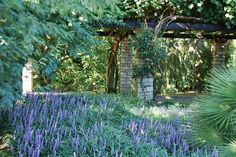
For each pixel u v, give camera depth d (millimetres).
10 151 3689
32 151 3570
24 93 5898
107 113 4977
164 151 3723
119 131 4230
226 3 8305
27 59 4133
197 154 3527
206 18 8641
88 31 6695
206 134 3453
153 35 8703
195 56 15594
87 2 3311
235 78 3277
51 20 5043
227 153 2848
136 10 8180
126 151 3695
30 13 3633
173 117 5539
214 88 3361
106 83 11203
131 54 10320
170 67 14938
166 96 13445
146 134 4102
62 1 3324
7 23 3342
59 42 5215
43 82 8008
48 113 4766
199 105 3562
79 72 12539
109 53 10828
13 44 3271
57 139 3680
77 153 3629
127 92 10336
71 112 4750
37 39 3646
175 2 8289
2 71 3379
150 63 9117
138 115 5504
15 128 4160
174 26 8852
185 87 15422
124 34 10188
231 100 3238
